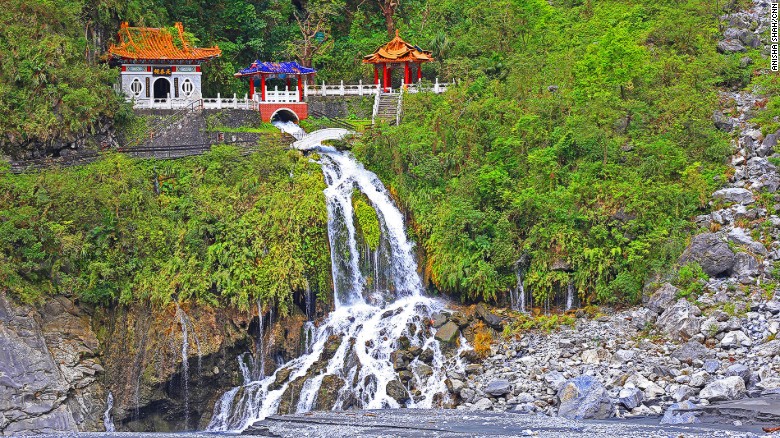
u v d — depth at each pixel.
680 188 60.03
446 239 59.00
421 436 41.12
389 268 59.41
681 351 49.59
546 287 57.50
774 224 56.31
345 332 55.12
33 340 51.09
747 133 63.59
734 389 44.91
